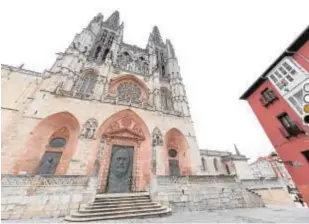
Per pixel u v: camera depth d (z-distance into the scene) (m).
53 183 13.36
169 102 35.44
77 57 28.66
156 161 22.53
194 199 17.36
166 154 26.39
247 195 20.12
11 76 23.11
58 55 28.75
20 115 20.44
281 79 17.25
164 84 38.00
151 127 26.11
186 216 13.45
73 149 19.86
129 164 22.84
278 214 13.84
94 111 23.12
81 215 11.51
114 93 29.34
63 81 24.16
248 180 27.55
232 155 41.31
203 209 16.97
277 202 26.47
